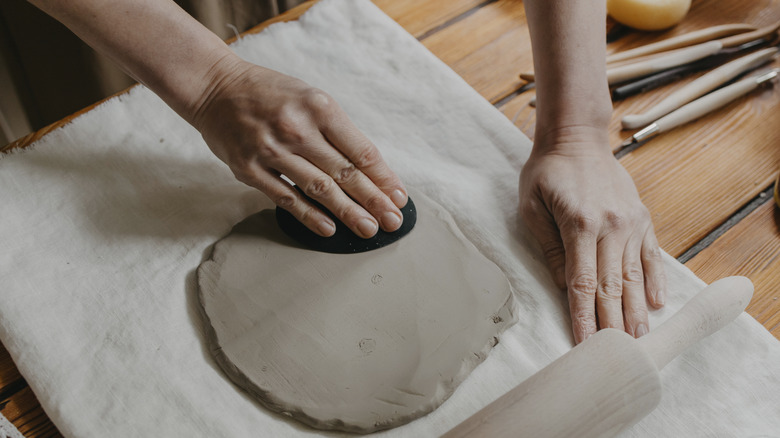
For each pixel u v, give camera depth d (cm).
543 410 58
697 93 100
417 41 106
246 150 75
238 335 71
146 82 77
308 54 104
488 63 108
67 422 67
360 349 70
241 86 76
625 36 112
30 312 75
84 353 72
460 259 77
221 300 74
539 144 87
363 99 99
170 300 76
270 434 67
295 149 74
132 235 82
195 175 89
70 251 81
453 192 88
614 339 62
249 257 77
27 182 87
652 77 104
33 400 73
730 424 68
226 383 70
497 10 116
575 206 79
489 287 75
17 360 72
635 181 92
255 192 88
